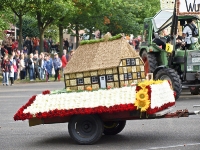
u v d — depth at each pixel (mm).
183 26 24531
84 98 13484
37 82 40219
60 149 13250
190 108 20000
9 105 23203
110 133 14914
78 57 14266
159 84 13625
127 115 13484
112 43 14133
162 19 25156
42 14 45531
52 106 13617
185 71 23281
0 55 44344
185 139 14109
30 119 13883
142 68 14125
